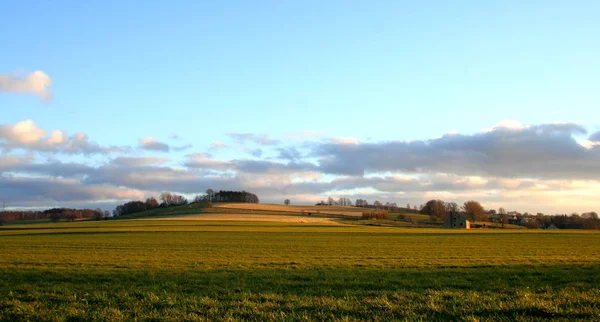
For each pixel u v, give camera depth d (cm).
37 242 5769
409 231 9531
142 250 4466
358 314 1286
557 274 2267
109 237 6931
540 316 1232
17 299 1576
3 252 4194
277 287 1864
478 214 18162
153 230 9181
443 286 1872
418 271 2519
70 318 1282
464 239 6631
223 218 16200
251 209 19825
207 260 3350
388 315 1267
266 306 1397
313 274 2345
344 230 9869
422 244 5500
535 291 1688
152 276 2283
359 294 1644
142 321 1234
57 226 11750
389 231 9494
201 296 1584
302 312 1305
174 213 18962
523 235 7781
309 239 6569
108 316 1280
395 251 4353
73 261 3247
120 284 1967
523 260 3272
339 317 1247
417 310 1327
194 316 1262
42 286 1928
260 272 2483
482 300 1455
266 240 6294
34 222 18588
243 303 1441
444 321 1203
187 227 10569
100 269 2683
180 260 3353
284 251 4353
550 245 5288
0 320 1275
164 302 1458
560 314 1241
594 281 1975
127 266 2873
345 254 3981
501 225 17050
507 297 1523
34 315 1312
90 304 1475
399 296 1552
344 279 2138
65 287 1867
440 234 8162
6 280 2138
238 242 5828
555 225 16762
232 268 2736
